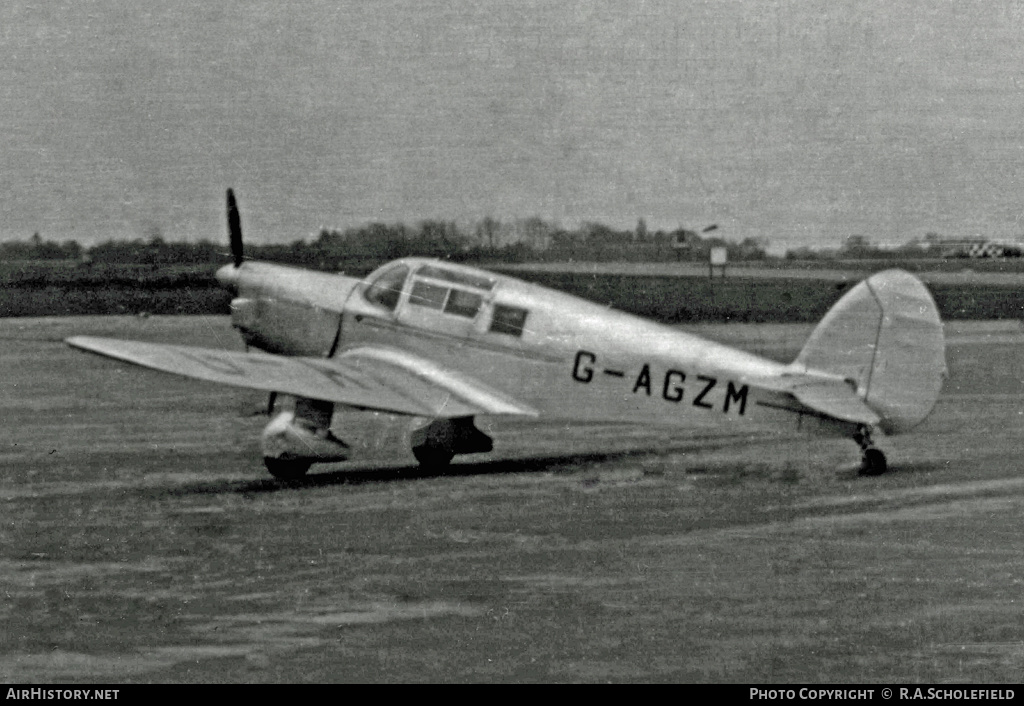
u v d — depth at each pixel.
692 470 28.69
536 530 22.33
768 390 28.16
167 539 21.88
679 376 28.81
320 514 23.91
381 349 31.33
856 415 27.02
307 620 17.27
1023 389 46.31
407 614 17.48
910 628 16.77
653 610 17.58
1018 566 19.58
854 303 28.05
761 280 70.19
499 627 16.91
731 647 16.11
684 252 66.00
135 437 35.84
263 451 28.05
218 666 15.65
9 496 26.12
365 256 55.69
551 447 33.03
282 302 33.00
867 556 20.27
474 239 58.47
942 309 77.69
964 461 29.64
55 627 17.08
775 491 25.80
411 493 26.11
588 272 63.94
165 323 76.25
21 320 76.88
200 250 72.88
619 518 23.27
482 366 30.31
